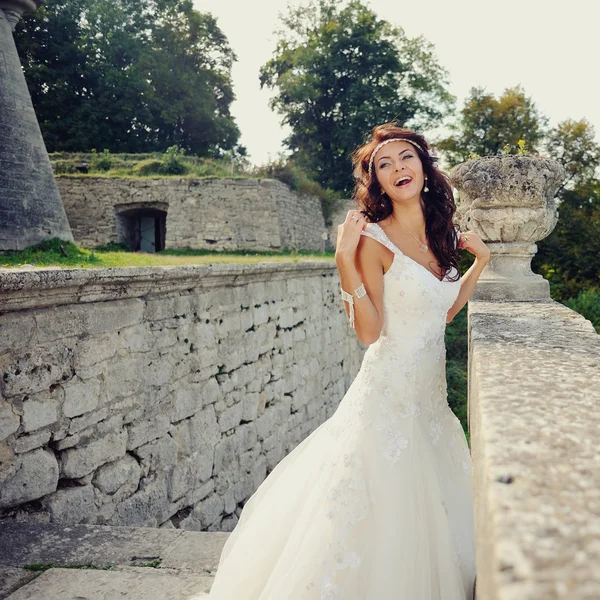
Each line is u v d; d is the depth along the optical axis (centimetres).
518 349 174
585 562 58
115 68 3681
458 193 386
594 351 169
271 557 235
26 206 934
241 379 696
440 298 225
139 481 474
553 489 74
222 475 630
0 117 917
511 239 360
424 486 213
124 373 459
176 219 2088
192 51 4062
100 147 3584
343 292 222
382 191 241
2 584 273
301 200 2448
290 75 3725
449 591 202
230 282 667
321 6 3834
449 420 241
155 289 502
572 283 1736
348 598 196
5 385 344
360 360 1398
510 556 60
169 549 312
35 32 3550
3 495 342
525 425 99
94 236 2119
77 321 404
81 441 407
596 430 95
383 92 3738
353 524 202
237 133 4219
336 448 221
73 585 270
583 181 2045
